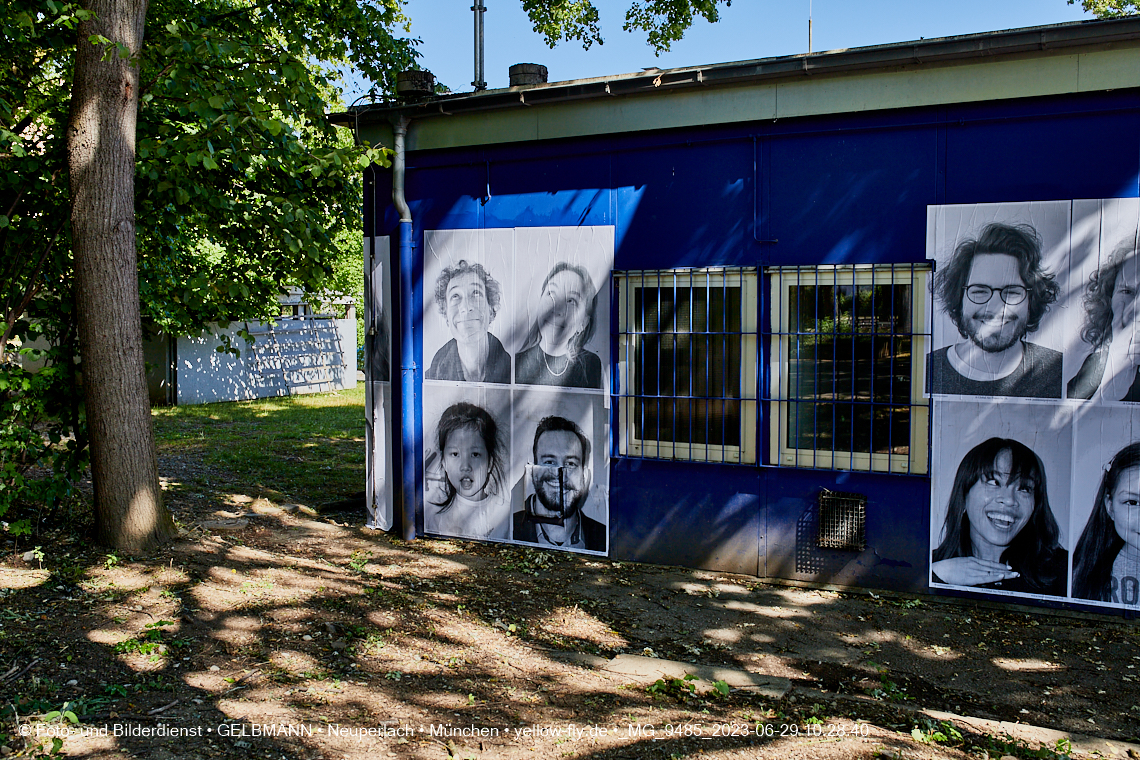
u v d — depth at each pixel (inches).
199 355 746.8
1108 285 215.2
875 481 241.8
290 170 292.0
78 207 247.3
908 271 235.9
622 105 263.0
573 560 279.6
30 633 192.2
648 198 265.1
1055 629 216.5
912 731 156.6
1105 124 213.0
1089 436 219.3
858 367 242.8
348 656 191.6
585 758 145.3
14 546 254.7
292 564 261.0
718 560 263.7
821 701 175.2
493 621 221.8
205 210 305.0
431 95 292.8
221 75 266.8
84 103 244.5
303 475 419.8
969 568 233.6
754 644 209.9
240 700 166.2
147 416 260.4
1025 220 222.1
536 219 282.5
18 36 254.7
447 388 302.8
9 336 264.7
